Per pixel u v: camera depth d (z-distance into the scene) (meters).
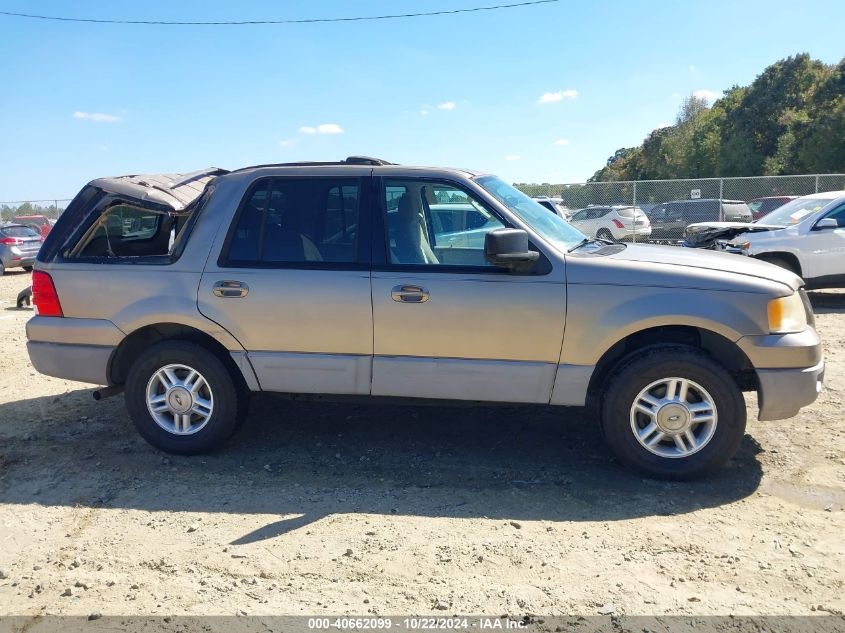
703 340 4.28
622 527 3.71
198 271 4.58
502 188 4.82
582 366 4.22
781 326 4.10
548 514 3.87
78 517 3.91
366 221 4.48
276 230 4.58
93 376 4.79
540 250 4.25
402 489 4.23
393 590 3.12
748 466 4.48
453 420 5.47
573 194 23.45
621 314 4.12
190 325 4.58
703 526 3.71
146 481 4.39
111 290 4.68
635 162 82.25
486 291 4.24
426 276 4.32
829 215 10.80
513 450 4.85
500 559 3.38
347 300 4.39
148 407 4.73
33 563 3.42
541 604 3.00
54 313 4.80
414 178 4.52
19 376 7.01
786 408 4.13
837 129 41.91
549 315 4.18
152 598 3.09
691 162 61.00
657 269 4.15
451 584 3.16
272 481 4.37
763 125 53.56
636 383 4.15
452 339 4.31
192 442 4.71
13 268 18.75
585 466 4.55
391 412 5.67
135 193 4.82
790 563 3.32
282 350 4.53
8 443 5.08
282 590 3.14
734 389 4.08
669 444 4.29
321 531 3.69
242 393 4.79
